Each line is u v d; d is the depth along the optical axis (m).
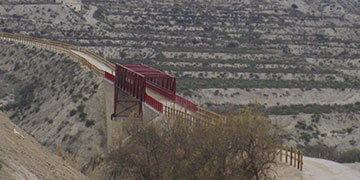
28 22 133.12
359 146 66.25
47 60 89.94
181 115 45.38
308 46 135.75
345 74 113.62
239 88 96.06
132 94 57.28
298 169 38.75
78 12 145.62
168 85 59.06
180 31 141.75
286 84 99.81
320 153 58.09
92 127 64.56
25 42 103.38
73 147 61.88
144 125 41.31
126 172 39.56
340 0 193.75
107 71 76.44
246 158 36.22
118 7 159.38
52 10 140.25
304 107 88.31
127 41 128.62
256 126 35.97
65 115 68.38
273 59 121.12
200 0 173.88
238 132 35.81
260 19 154.25
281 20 155.25
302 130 77.31
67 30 132.00
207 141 35.91
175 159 37.38
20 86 87.00
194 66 112.44
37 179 23.44
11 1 142.62
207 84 98.12
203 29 144.00
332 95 96.25
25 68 91.81
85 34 130.50
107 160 40.81
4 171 21.56
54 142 64.19
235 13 156.25
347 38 150.00
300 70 111.81
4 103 81.25
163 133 40.91
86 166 47.69
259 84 99.25
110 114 63.06
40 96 79.62
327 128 78.94
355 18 168.88
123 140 48.34
